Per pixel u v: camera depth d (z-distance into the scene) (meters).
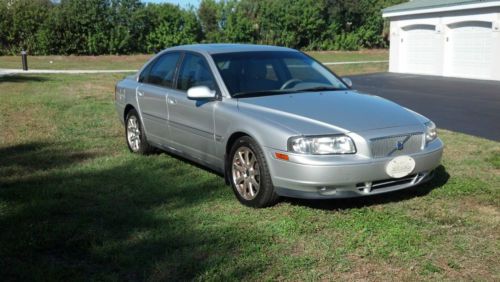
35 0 42.75
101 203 5.31
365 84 19.58
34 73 25.12
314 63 6.61
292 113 5.06
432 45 23.80
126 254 4.11
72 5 41.41
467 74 22.16
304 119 4.93
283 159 4.74
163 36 44.16
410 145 4.97
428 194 5.50
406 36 25.39
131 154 7.46
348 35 50.38
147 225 4.72
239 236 4.43
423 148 5.07
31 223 4.78
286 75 6.12
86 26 41.66
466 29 21.92
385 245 4.23
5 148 7.85
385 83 19.84
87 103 13.07
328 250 4.16
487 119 10.71
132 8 43.50
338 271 3.83
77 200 5.42
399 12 25.19
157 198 5.45
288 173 4.73
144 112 7.09
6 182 6.05
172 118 6.42
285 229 4.57
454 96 15.01
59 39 41.12
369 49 51.44
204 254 4.11
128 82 7.68
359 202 5.25
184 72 6.43
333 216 4.86
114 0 42.81
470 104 13.14
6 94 15.04
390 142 4.84
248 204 5.18
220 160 5.66
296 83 6.01
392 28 26.14
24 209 5.13
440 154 5.25
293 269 3.85
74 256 4.15
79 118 10.66
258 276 3.75
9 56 40.34
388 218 4.80
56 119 10.52
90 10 41.38
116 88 8.03
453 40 22.70
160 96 6.63
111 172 6.48
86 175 6.36
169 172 6.42
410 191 5.60
